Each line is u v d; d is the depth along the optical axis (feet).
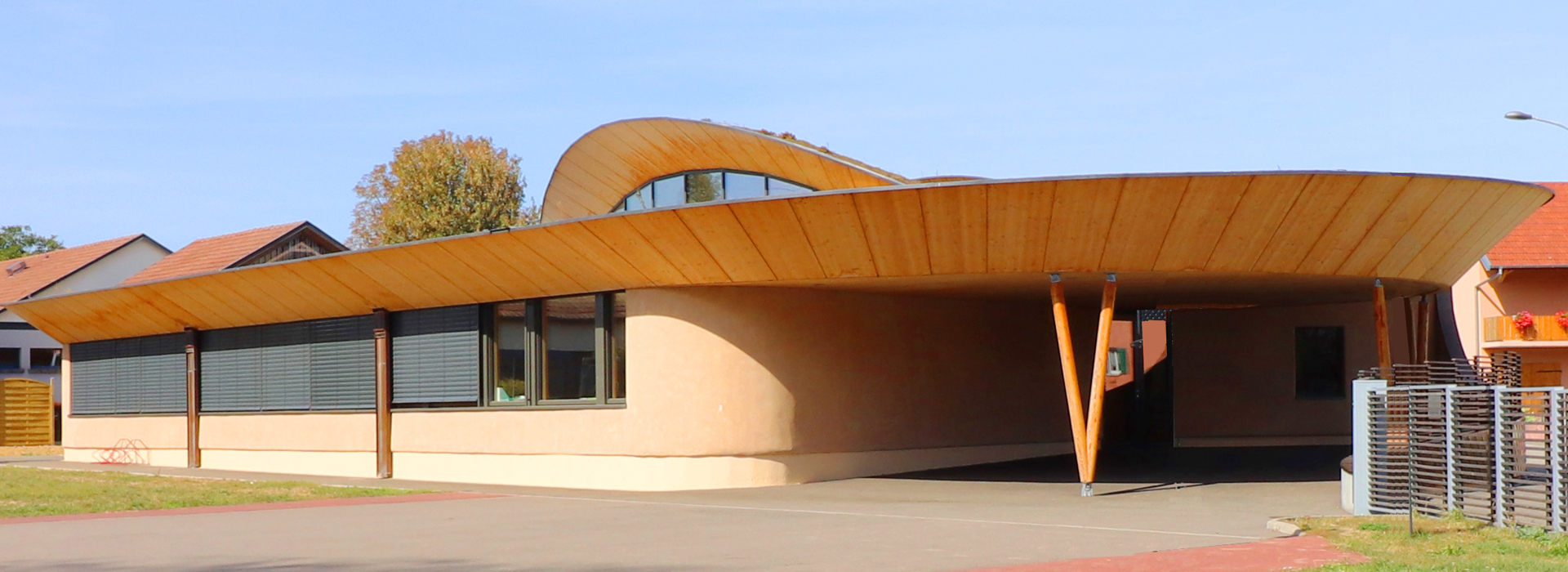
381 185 201.36
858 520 49.75
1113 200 54.19
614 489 66.49
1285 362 91.40
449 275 71.72
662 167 80.59
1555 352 139.54
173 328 94.73
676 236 60.95
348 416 81.00
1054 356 87.71
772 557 38.78
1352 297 79.10
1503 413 42.50
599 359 67.51
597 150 80.33
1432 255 62.75
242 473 86.22
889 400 72.54
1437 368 66.23
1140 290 70.13
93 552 42.80
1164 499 56.80
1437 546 38.42
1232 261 57.26
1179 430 92.79
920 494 60.75
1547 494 40.63
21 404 138.62
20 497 65.57
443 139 199.93
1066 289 68.69
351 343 81.10
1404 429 47.55
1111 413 98.22
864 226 57.26
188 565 38.81
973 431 78.89
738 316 65.36
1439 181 55.98
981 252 57.41
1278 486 62.13
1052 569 35.37
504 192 200.13
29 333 160.25
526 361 71.26
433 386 76.13
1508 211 62.90
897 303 73.77
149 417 98.27
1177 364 93.20
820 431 68.18
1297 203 54.75
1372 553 37.22
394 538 45.57
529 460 70.69
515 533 46.62
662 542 43.16
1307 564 35.53
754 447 65.26
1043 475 71.15
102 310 96.94
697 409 64.75
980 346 80.18
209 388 92.94
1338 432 90.79
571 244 64.13
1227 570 34.60
